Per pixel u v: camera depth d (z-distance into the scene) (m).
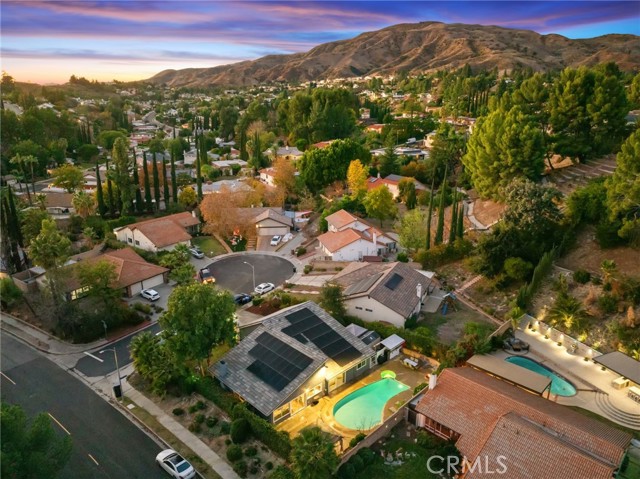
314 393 48.78
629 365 46.69
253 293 78.31
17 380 54.88
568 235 70.06
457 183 114.25
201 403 48.47
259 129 193.62
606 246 66.56
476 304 67.12
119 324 66.38
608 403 45.22
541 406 40.75
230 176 162.12
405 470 38.78
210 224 104.25
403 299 63.22
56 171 138.12
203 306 50.38
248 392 46.69
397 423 44.44
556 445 34.78
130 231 96.44
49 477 33.56
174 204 117.88
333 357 50.78
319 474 34.47
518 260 65.75
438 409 42.03
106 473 40.75
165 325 49.78
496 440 36.50
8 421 32.47
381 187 103.75
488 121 88.31
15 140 171.62
